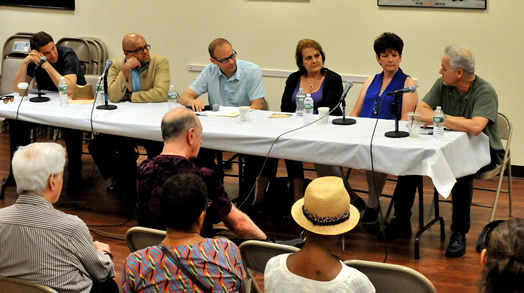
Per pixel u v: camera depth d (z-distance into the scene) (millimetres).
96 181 5094
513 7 4941
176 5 6008
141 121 4039
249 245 2424
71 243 2256
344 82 5566
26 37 6441
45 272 2219
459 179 3654
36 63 4895
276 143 3574
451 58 3729
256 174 4305
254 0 5703
